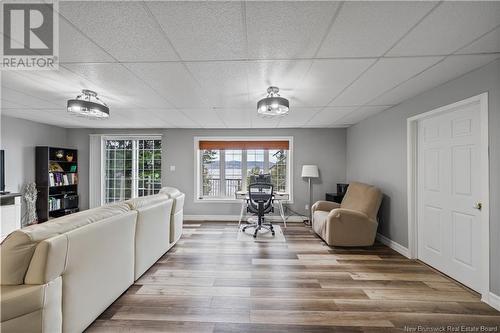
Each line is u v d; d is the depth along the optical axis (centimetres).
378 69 222
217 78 244
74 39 169
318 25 153
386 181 377
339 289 238
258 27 155
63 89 276
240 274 271
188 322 187
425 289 238
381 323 186
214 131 556
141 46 179
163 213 318
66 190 551
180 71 226
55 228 154
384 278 262
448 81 252
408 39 171
